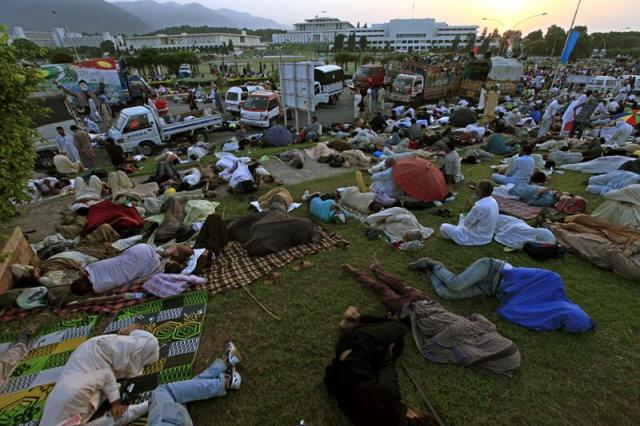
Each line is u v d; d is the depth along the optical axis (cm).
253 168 1066
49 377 397
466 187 983
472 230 681
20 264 573
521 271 493
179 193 925
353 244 681
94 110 2216
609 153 1140
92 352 363
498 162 1212
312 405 365
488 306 504
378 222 749
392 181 898
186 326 473
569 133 1484
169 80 4147
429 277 564
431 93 2606
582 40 7225
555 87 3291
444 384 383
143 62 4856
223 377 375
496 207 671
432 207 848
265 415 356
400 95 2498
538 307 464
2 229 812
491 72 2592
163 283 546
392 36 14525
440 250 658
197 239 681
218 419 351
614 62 6719
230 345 424
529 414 350
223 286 555
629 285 543
